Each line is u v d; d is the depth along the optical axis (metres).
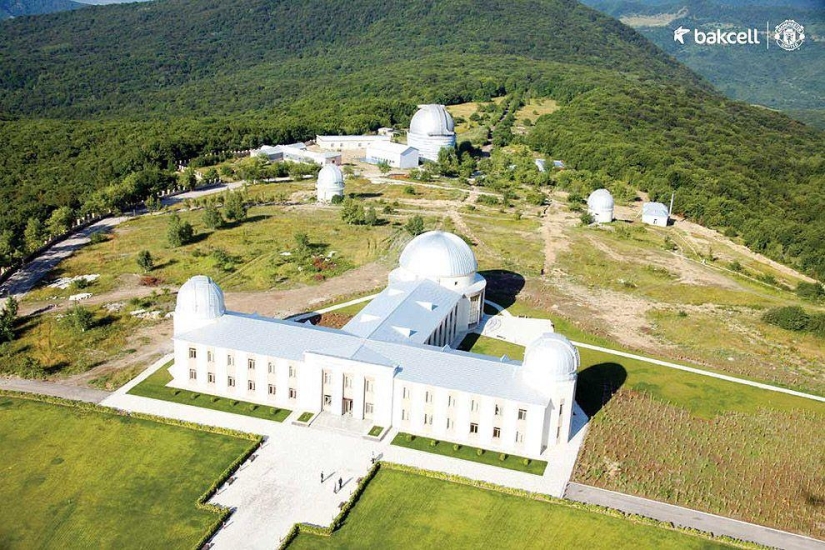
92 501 101.12
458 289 159.00
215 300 132.25
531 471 111.44
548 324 165.62
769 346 160.62
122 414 121.81
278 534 96.31
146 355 143.62
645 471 112.75
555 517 101.00
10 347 145.62
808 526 102.56
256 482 106.38
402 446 116.50
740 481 111.62
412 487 106.25
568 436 119.56
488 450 116.50
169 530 95.94
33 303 169.38
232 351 126.81
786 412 132.75
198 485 105.00
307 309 168.00
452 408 117.50
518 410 114.25
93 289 177.50
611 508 102.94
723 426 126.56
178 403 126.25
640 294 187.50
